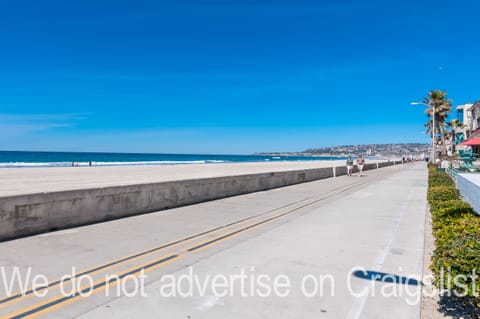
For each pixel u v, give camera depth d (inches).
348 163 1286.9
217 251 282.7
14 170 1400.1
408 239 325.4
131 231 351.9
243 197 636.1
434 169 1246.3
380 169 1879.9
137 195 446.0
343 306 183.6
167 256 268.1
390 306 184.1
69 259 258.4
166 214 451.2
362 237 332.8
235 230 361.1
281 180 851.4
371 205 546.0
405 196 663.8
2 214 308.8
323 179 1112.2
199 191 562.3
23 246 291.6
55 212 351.9
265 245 302.0
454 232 219.1
